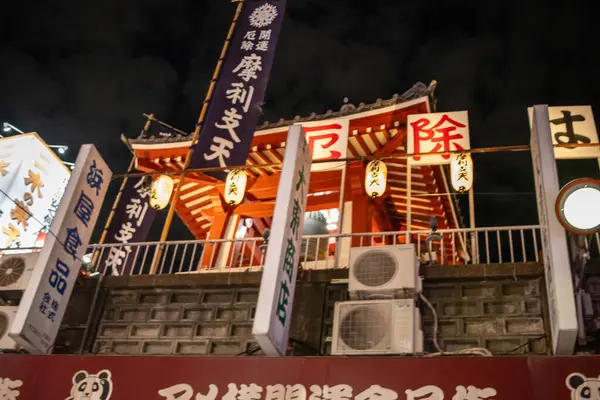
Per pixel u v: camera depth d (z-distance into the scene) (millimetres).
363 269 9938
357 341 9156
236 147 13047
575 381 7340
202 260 17406
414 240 20094
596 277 9453
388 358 8219
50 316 10250
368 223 16375
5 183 17438
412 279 9594
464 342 9719
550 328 9117
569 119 12094
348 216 16547
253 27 15609
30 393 9266
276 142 16844
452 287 10234
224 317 11023
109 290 11898
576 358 7484
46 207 18297
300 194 10250
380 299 9836
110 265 15680
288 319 9109
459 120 13008
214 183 17844
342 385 8148
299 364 8469
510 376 7613
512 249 10344
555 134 11961
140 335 11250
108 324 11500
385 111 15383
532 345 9406
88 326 11445
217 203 18250
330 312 10461
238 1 16422
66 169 19109
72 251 10945
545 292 9648
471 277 10055
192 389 8672
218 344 10789
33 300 9891
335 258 13203
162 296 11633
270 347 8453
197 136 14016
